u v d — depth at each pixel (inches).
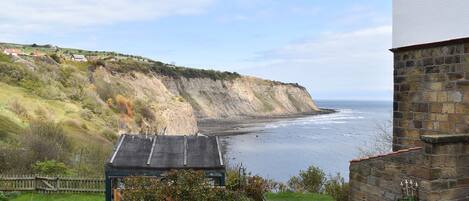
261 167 2020.2
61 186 810.2
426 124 396.5
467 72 355.6
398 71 430.9
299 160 2251.5
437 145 331.0
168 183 476.7
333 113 7662.4
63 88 2196.1
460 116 361.7
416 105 407.8
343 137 3452.3
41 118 1588.3
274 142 3102.9
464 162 337.7
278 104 6525.6
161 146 595.2
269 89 6624.0
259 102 6097.4
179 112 3196.4
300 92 7450.8
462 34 356.8
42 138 1047.6
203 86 5285.4
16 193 780.0
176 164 546.6
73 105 2010.3
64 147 1170.6
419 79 404.5
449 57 372.5
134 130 2288.4
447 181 333.7
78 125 1692.9
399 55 429.7
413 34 406.6
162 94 3631.9
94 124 1893.5
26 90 1936.5
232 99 5590.6
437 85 384.5
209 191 481.1
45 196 782.5
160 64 5275.6
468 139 336.8
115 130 2066.9
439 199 332.5
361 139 3230.8
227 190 507.2
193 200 464.1
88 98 2233.0
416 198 345.4
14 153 914.1
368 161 410.9
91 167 1022.4
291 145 2923.2
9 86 1891.0
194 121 3415.4
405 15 417.1
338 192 788.6
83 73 2704.2
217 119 4987.7
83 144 1316.4
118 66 3563.0
